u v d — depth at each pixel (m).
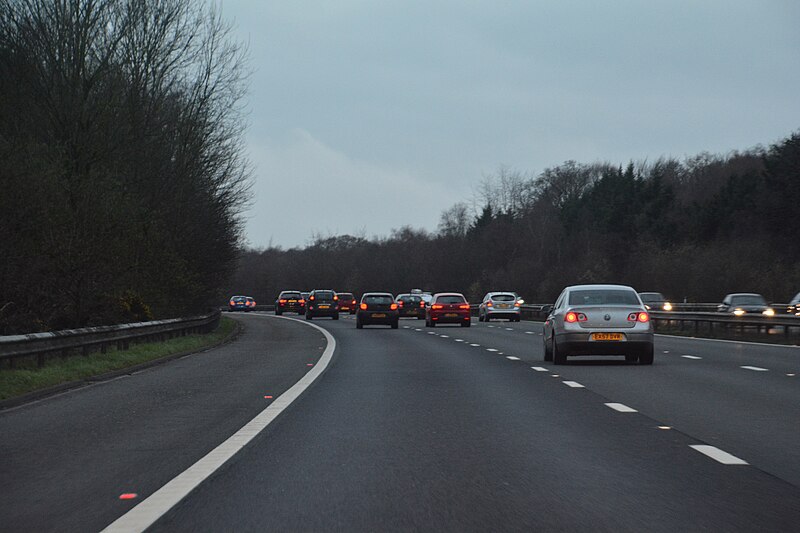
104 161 59.75
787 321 60.84
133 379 34.09
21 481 14.83
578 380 32.34
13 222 46.16
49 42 59.97
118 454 17.36
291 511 12.51
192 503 13.02
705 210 195.25
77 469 15.85
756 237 173.12
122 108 62.16
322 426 20.91
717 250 167.12
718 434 19.56
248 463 16.22
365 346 56.50
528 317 128.75
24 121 58.44
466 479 14.73
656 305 108.06
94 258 49.44
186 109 72.12
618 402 25.58
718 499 13.23
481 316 114.56
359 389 29.41
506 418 22.25
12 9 60.59
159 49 67.44
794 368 37.44
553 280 194.75
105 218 49.88
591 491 13.79
